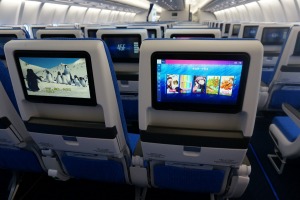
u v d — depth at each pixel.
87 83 1.01
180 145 1.12
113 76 1.07
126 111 2.70
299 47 2.12
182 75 0.95
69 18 16.25
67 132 1.21
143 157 1.30
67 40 0.96
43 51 0.98
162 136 1.11
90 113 1.21
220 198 1.74
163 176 1.39
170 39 0.91
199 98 1.00
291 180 2.06
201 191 1.43
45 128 1.22
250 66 0.86
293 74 2.21
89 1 12.59
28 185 2.02
